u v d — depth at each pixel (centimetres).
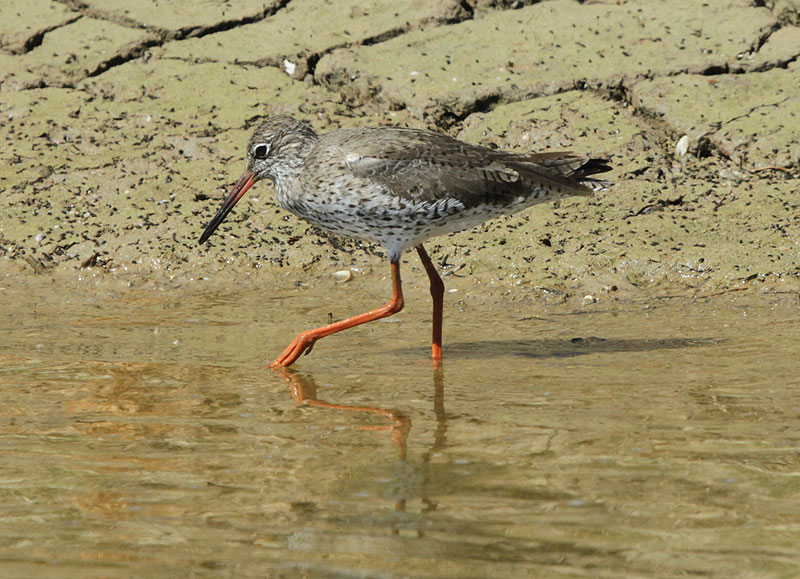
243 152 1638
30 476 764
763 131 1575
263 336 1202
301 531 668
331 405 938
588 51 1769
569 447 805
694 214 1460
